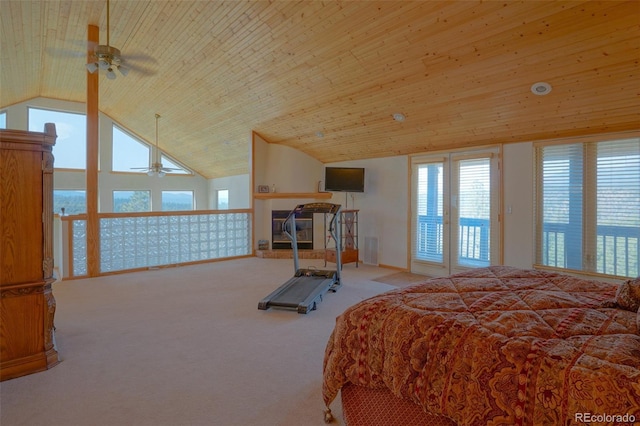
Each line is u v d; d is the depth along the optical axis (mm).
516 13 2980
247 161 9086
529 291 1941
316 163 7770
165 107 7691
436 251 5719
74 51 5973
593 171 4152
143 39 5258
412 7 3287
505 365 1282
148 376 2391
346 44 4027
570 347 1280
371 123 5488
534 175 4609
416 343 1540
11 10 4297
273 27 4176
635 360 1163
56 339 3016
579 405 1102
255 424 1887
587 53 3115
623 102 3516
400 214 6238
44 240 2512
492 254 5023
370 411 1721
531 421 1171
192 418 1932
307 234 7504
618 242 3984
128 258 5785
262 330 3260
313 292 4180
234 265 6410
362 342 1753
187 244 6453
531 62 3404
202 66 5535
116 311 3781
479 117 4477
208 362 2604
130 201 10219
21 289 2416
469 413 1308
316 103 5465
